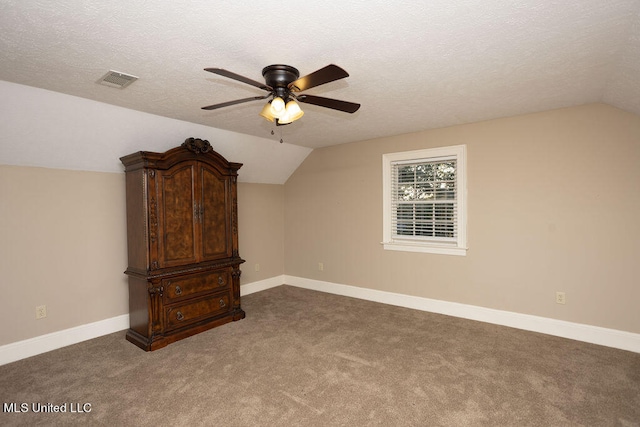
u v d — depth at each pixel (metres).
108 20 1.60
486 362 2.71
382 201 4.36
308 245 5.18
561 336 3.21
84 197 3.29
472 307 3.71
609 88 2.58
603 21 1.64
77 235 3.25
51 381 2.48
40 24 1.62
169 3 1.46
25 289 2.95
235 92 2.61
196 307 3.40
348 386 2.38
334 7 1.51
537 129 3.28
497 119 3.50
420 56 2.03
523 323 3.41
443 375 2.51
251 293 4.93
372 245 4.48
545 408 2.10
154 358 2.84
